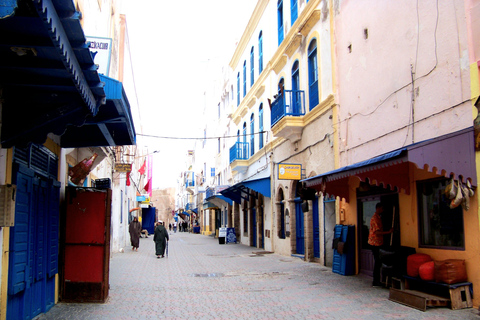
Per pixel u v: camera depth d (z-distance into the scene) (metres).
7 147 5.34
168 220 118.62
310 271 12.13
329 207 13.20
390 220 9.53
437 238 7.82
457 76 7.20
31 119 5.31
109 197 8.09
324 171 12.98
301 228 15.98
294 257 16.08
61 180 8.21
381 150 9.74
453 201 6.74
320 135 13.38
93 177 13.73
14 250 5.44
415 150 6.50
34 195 6.36
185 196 85.69
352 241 11.08
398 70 9.08
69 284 7.81
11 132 5.27
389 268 8.34
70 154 9.59
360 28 10.91
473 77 6.82
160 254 17.20
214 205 39.09
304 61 15.19
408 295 7.28
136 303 7.93
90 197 8.01
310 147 14.27
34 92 5.31
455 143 6.74
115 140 8.99
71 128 7.99
